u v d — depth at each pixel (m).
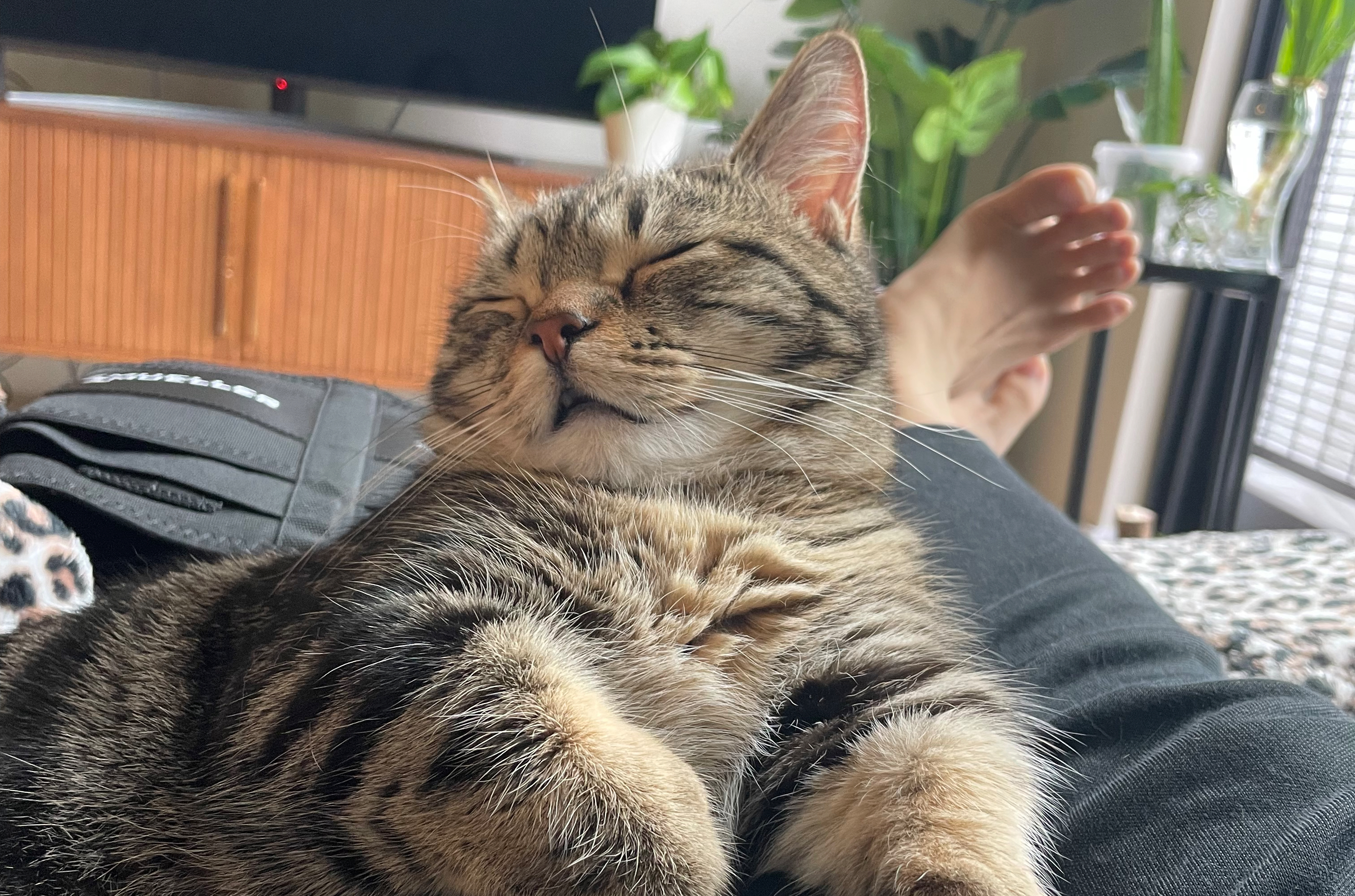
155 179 0.81
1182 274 0.70
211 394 0.40
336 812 0.22
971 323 0.58
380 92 0.93
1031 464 1.02
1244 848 0.22
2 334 0.82
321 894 0.24
